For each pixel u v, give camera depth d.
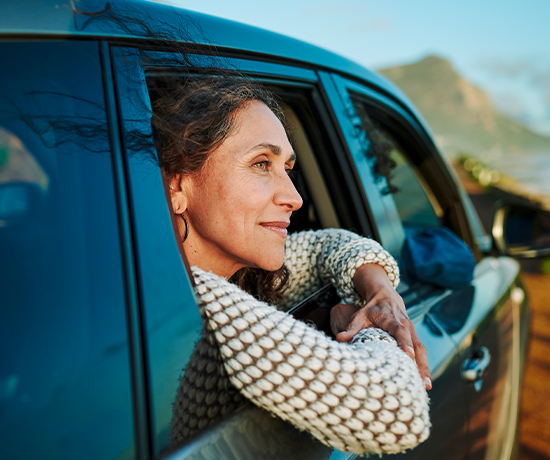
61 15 0.69
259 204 0.92
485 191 16.75
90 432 0.51
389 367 0.70
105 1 0.78
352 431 0.65
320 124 1.29
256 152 0.90
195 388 0.61
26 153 0.60
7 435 0.48
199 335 0.64
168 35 0.86
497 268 2.03
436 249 1.46
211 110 0.87
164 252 0.65
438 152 1.94
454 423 1.20
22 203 0.59
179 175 0.90
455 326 1.33
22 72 0.63
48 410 0.50
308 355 0.66
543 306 5.66
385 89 1.65
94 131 0.64
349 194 1.31
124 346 0.56
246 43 1.08
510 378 1.81
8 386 0.50
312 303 1.02
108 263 0.59
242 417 0.66
